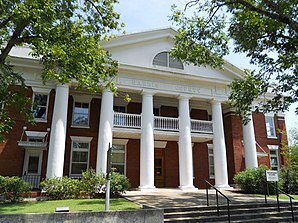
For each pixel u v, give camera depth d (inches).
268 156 951.0
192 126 824.3
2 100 529.7
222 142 815.7
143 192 671.1
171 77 801.6
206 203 488.4
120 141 837.8
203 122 835.4
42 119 719.1
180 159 761.0
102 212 327.0
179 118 795.4
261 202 508.4
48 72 492.1
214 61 633.6
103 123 702.5
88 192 598.9
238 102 650.8
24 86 566.6
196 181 892.0
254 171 728.3
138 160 849.5
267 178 525.0
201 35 590.6
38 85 727.1
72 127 783.1
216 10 549.6
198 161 916.6
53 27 444.5
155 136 812.6
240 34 565.3
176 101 925.8
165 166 881.5
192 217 408.8
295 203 513.0
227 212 434.3
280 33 529.7
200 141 911.0
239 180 731.4
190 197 582.2
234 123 945.5
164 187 864.3
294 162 893.8
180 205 460.1
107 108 712.4
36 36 468.4
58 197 580.4
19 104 558.6
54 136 655.8
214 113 842.2
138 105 885.8
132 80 762.2
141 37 791.7
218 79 842.2
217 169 799.1
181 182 738.8
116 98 863.1
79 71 484.7
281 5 481.7
